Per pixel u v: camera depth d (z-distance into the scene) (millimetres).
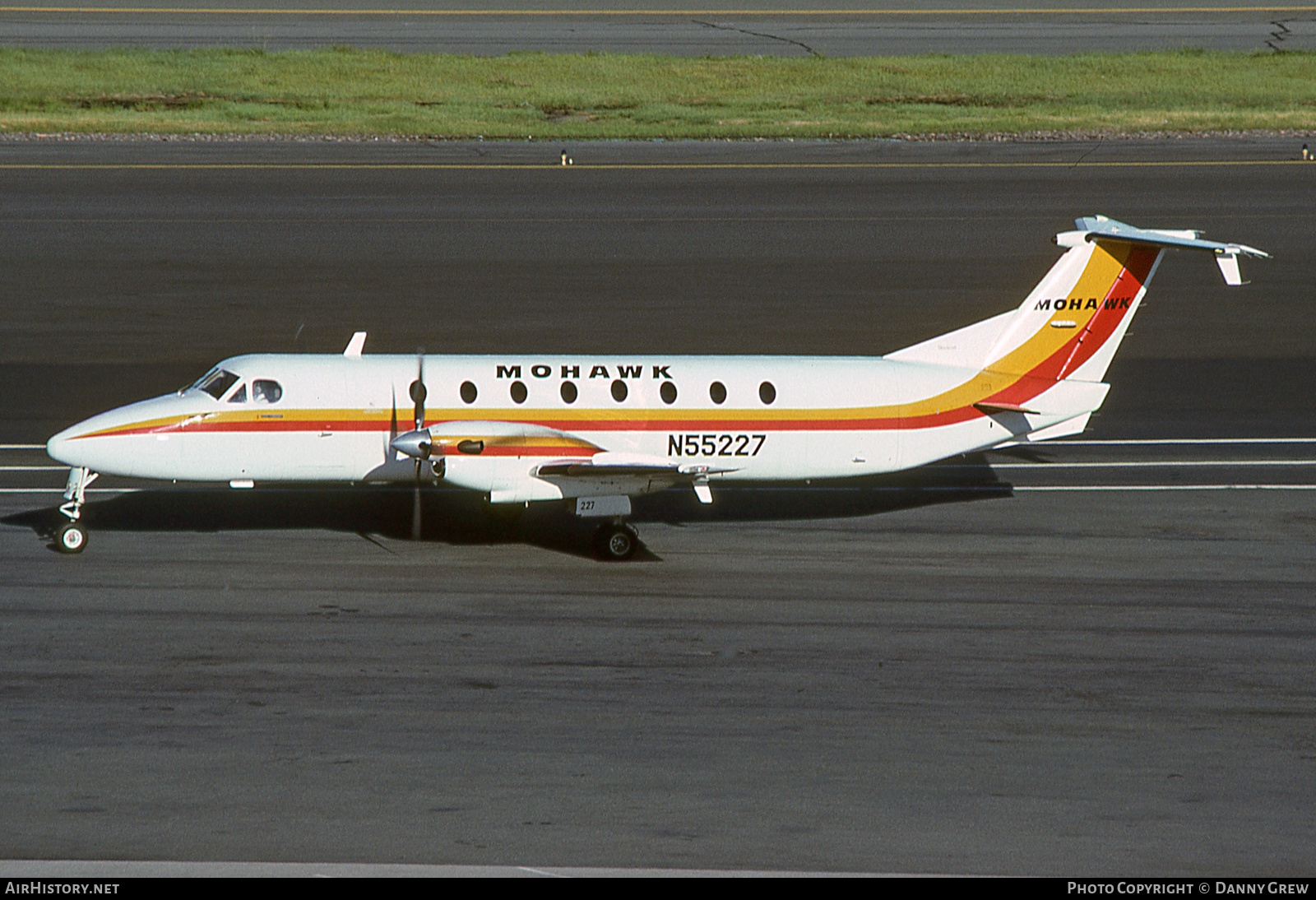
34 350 120875
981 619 70500
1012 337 86000
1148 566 79250
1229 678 63156
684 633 67750
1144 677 63094
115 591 72062
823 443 83375
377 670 62312
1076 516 88812
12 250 152375
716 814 49781
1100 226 88500
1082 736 56812
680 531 85500
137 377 114375
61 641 64812
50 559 77125
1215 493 93438
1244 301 142500
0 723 55750
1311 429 107062
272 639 65688
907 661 64688
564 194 184500
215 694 59281
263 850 46500
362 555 79062
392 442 77688
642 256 156750
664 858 46438
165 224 165625
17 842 46625
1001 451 103375
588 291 143000
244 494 90688
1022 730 57375
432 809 49750
